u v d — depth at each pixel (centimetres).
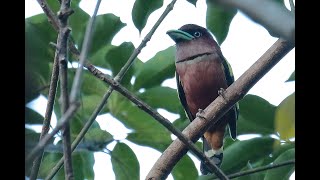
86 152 809
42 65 669
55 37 724
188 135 790
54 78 610
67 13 484
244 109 793
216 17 766
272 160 801
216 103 788
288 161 722
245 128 801
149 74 838
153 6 805
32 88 543
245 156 800
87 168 812
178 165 850
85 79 810
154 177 731
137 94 838
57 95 754
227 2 296
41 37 711
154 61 845
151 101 845
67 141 489
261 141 789
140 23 810
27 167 402
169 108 858
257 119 792
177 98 853
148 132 806
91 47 827
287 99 435
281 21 309
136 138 802
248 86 762
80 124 779
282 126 436
